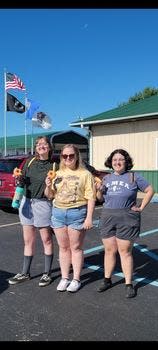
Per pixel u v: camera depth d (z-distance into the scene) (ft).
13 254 24.53
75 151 17.72
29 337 13.99
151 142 60.29
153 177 59.82
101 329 14.58
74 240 17.97
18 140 134.31
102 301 17.19
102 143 67.41
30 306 16.66
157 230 32.32
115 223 17.61
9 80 81.61
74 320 15.31
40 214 18.71
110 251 18.16
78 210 17.76
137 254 24.91
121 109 68.18
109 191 17.75
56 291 18.34
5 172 40.14
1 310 16.26
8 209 42.88
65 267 18.49
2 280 19.83
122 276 20.33
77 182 17.62
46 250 19.19
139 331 14.42
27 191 18.88
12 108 82.58
